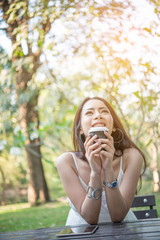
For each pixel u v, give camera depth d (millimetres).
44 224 5047
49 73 5816
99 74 5230
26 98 6477
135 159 1840
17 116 7125
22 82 6477
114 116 1979
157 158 4379
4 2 4324
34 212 6566
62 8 3553
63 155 1897
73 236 1277
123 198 1677
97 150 1587
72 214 1914
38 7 3746
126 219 1837
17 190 10531
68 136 7227
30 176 8234
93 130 1627
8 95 6852
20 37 4102
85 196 1717
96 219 1602
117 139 1955
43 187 8273
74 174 1812
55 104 7238
